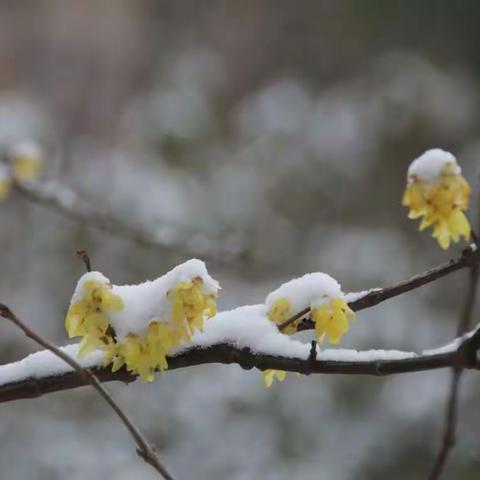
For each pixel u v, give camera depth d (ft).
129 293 8.89
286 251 40.70
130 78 66.03
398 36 51.75
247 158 43.83
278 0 59.26
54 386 9.37
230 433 34.45
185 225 40.50
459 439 33.60
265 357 9.09
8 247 39.60
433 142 44.65
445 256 39.40
